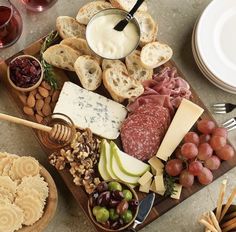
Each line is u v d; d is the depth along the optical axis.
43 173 0.91
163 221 0.96
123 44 0.95
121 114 0.96
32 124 0.90
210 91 1.01
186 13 1.04
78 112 0.95
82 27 0.98
